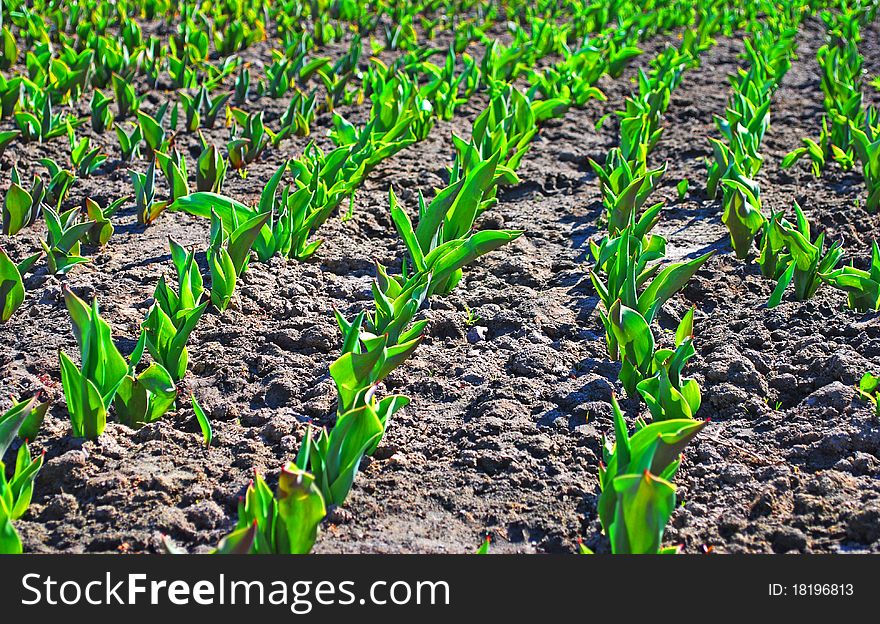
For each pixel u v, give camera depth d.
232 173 5.34
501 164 5.08
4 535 2.14
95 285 3.83
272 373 3.30
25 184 5.00
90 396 2.76
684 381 3.08
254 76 7.54
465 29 9.15
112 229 4.27
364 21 9.16
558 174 5.52
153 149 5.32
